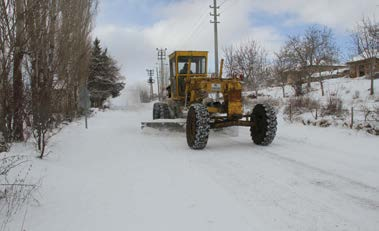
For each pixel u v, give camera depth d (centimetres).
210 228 336
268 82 3247
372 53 2206
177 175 536
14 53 593
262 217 360
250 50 2781
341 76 3656
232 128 981
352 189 441
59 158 679
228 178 511
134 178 523
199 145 738
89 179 517
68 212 381
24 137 786
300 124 1121
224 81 827
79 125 1442
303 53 2845
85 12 1606
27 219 359
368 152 648
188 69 1012
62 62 985
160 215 371
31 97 688
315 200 406
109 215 372
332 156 634
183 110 1047
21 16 584
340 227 333
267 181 489
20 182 439
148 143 870
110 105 3947
